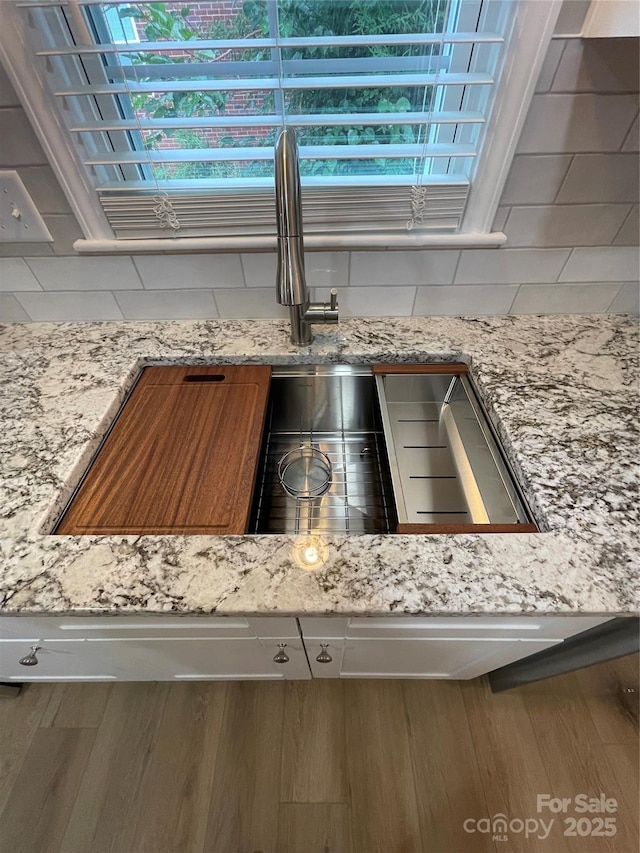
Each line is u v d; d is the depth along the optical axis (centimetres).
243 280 103
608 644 73
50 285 104
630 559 61
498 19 71
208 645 82
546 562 61
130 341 105
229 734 121
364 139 85
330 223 92
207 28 74
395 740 120
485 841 105
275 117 79
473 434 93
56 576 60
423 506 93
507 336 103
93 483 76
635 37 69
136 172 91
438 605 57
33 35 70
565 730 121
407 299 107
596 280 102
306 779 114
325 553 62
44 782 114
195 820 108
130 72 77
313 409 110
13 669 100
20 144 81
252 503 75
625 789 112
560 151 82
